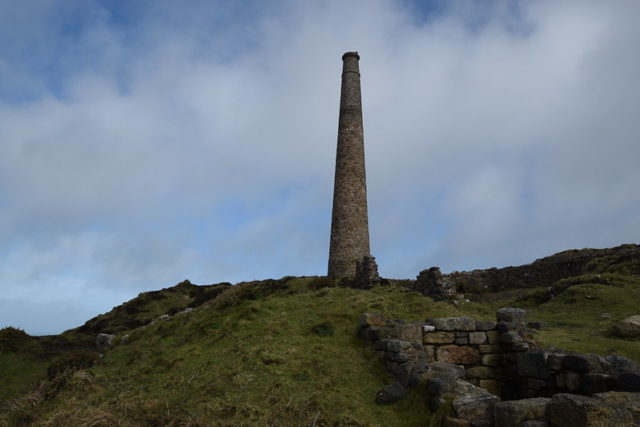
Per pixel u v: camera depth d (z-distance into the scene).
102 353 18.91
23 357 22.52
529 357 9.73
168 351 13.95
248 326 14.54
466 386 7.92
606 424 5.16
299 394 9.01
